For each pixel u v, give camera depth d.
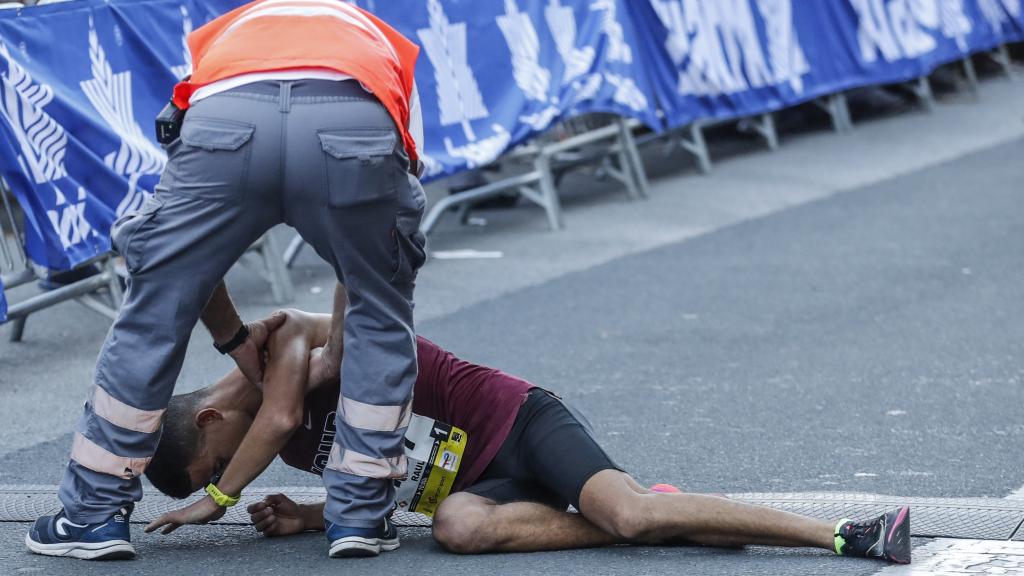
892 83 34.38
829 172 28.64
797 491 11.07
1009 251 21.34
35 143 15.66
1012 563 8.91
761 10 29.50
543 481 9.52
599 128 26.48
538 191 26.77
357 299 9.19
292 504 10.20
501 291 19.77
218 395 9.71
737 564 8.98
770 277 20.20
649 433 13.01
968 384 14.50
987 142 31.62
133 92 17.06
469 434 9.71
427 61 21.19
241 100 8.78
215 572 9.17
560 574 8.90
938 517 10.01
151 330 9.03
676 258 21.70
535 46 23.08
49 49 16.05
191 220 8.84
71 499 9.36
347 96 8.86
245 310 18.72
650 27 26.80
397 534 9.91
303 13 9.14
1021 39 39.53
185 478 9.66
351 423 9.23
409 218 9.22
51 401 14.80
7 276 15.99
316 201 8.81
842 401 14.01
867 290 19.22
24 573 9.15
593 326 17.69
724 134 33.28
